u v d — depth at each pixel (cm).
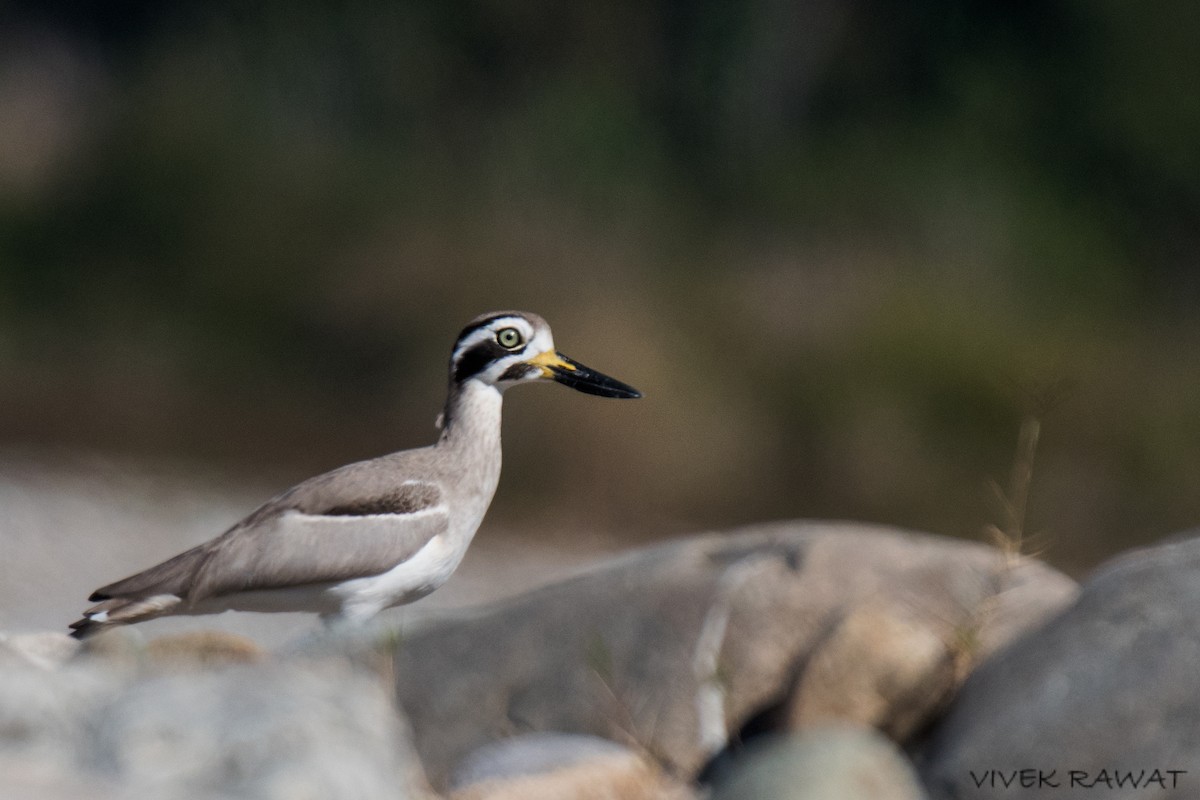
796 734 701
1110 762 605
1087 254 2634
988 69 2944
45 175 2756
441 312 2336
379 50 2967
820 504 2148
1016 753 627
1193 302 2670
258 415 2369
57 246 2611
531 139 2798
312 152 2648
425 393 2317
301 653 758
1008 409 2164
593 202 2633
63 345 2539
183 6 3106
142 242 2580
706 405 2169
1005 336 2300
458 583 1803
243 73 2908
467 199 2534
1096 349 2339
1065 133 2869
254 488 2189
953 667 716
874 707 709
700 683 742
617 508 2109
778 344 2244
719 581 778
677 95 3036
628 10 3080
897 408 2177
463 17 3025
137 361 2480
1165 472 2167
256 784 462
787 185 2683
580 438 2130
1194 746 596
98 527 1939
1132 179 2808
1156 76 2867
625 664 750
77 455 2253
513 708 739
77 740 488
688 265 2375
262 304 2436
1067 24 2944
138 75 2934
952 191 2697
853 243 2564
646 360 2172
